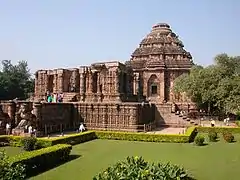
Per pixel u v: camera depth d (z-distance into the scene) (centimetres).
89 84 5206
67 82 5600
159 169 1588
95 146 3197
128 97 5509
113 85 4975
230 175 1988
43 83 5712
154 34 7862
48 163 2178
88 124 4344
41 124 3591
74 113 4400
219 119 5866
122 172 1472
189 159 2514
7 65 9800
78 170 2097
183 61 7219
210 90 5322
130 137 3694
